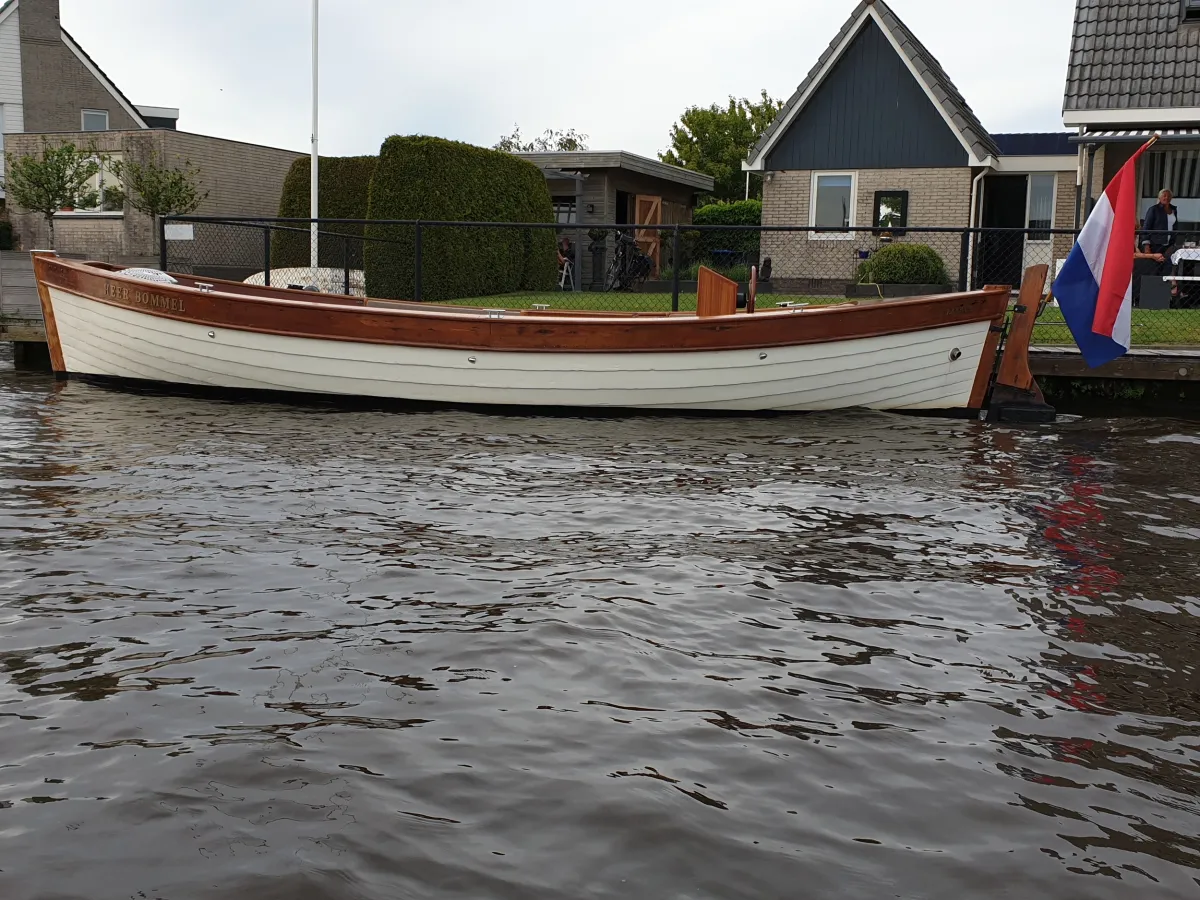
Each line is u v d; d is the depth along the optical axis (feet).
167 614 15.10
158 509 20.86
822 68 73.00
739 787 10.63
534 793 10.39
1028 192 76.13
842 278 75.05
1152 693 13.10
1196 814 10.36
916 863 9.43
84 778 10.55
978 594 16.57
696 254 90.94
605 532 19.76
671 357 34.35
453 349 34.83
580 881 9.04
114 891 8.80
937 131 72.08
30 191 78.02
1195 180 59.72
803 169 75.10
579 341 34.35
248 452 26.94
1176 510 21.95
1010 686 13.23
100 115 107.14
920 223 73.20
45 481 23.17
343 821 9.84
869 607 15.92
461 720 11.93
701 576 17.20
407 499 22.06
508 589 16.37
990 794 10.62
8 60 101.65
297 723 11.79
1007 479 24.90
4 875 8.97
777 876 9.18
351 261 74.13
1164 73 59.06
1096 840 9.86
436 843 9.53
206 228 82.84
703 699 12.62
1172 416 35.99
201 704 12.23
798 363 34.42
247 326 35.86
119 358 38.50
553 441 29.55
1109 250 32.81
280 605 15.51
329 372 35.68
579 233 78.33
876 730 11.94
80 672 13.08
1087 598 16.47
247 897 8.73
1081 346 33.32
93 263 43.73
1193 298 49.96
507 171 67.21
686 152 153.99
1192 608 16.07
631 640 14.37
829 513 21.42
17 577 16.60
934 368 34.68
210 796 10.24
